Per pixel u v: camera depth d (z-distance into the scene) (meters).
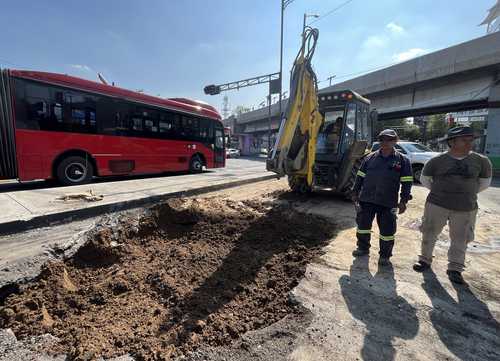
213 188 8.22
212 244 4.14
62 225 4.81
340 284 2.93
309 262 3.45
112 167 9.09
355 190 3.78
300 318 2.38
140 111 9.88
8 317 2.55
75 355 2.04
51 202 5.54
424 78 16.58
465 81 16.02
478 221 5.49
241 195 7.53
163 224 4.79
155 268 3.53
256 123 43.16
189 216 4.87
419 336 2.17
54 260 3.54
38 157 7.48
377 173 3.46
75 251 3.84
